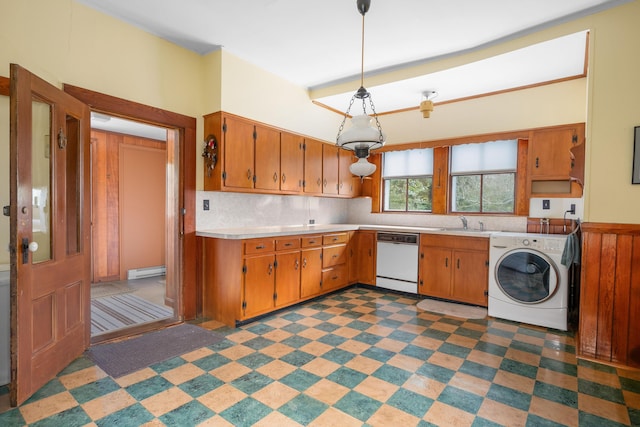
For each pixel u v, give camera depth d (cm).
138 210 521
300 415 179
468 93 419
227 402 190
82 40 257
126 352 253
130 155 511
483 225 425
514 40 299
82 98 256
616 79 245
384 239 442
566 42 283
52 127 216
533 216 393
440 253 397
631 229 239
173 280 365
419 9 257
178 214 327
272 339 281
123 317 335
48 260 214
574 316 326
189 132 329
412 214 488
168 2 255
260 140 365
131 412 180
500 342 280
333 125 488
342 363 239
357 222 546
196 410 182
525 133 393
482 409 186
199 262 337
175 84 319
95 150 477
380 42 312
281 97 400
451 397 197
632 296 240
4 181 222
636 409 187
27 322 189
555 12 260
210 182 334
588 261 254
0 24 218
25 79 187
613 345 245
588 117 254
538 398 197
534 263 322
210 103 336
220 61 327
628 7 241
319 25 285
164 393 198
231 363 238
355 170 241
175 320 326
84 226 254
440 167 461
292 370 228
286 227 413
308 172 432
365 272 461
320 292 400
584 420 176
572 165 301
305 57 347
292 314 347
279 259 345
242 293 308
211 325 314
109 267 495
